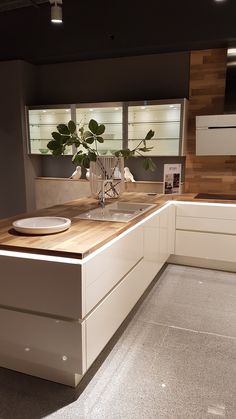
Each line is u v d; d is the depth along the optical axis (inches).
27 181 187.6
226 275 143.4
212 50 155.3
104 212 115.8
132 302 99.3
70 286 65.7
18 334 73.9
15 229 82.3
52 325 69.6
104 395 72.2
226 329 100.0
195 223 146.8
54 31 157.9
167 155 163.8
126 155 132.5
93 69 178.5
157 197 147.4
